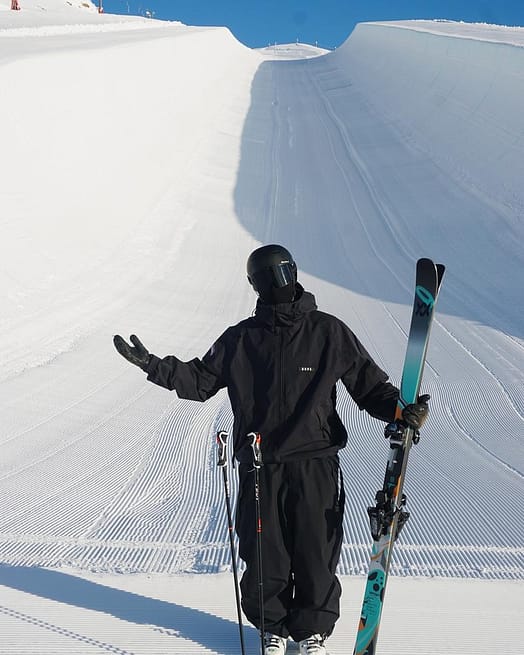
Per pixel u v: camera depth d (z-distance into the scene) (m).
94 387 16.50
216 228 33.38
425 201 37.78
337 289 26.16
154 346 19.27
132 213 32.00
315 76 86.06
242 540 5.28
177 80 59.09
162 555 8.63
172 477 11.88
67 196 30.02
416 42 73.56
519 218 32.94
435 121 52.72
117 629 5.90
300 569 5.14
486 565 8.45
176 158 42.31
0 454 12.70
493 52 55.50
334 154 49.53
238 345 5.24
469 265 28.58
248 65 90.50
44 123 33.34
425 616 6.27
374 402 5.15
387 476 4.87
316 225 34.88
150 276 26.11
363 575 7.81
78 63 41.22
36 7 129.88
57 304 21.64
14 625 5.95
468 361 18.92
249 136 53.16
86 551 8.79
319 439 5.14
